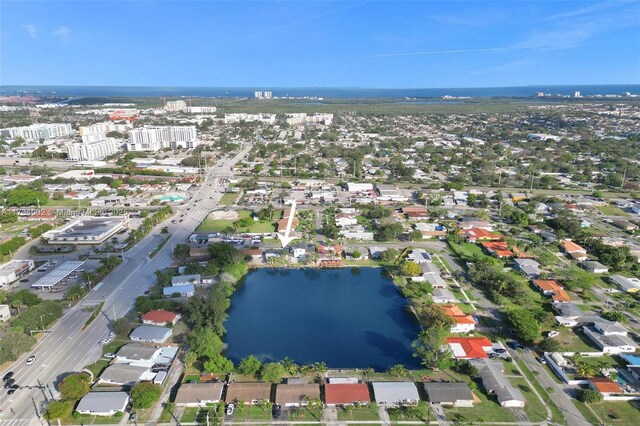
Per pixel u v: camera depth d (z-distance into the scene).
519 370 126.81
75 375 114.94
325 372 125.94
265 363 132.25
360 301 174.00
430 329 133.25
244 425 106.38
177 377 123.44
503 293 174.25
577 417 108.81
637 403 113.88
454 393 114.00
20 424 105.06
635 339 143.25
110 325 148.38
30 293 162.88
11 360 126.31
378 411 111.25
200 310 148.50
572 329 149.12
